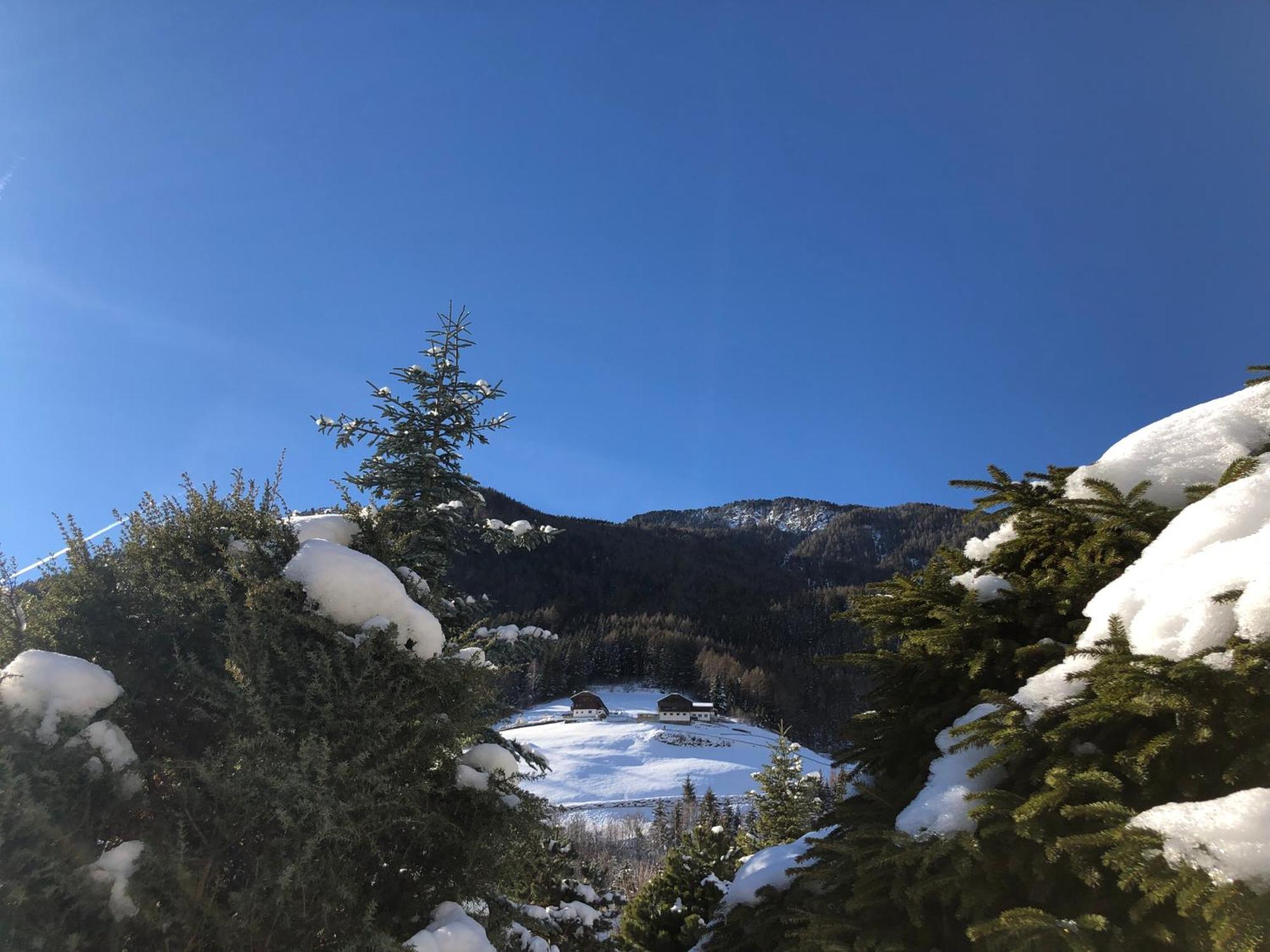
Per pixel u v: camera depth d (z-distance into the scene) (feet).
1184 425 10.04
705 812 114.21
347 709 12.30
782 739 62.49
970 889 6.89
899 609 10.95
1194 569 6.88
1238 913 4.83
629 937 28.84
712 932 11.51
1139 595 7.32
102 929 9.70
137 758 11.18
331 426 27.12
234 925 10.34
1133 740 6.60
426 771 13.84
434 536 26.00
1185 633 6.45
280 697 12.12
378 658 13.15
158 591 13.05
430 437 27.55
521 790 14.32
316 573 13.33
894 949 7.30
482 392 28.96
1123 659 6.61
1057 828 6.72
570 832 116.26
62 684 10.71
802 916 8.61
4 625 12.42
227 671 12.53
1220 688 6.10
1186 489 8.85
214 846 10.94
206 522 14.53
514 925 16.38
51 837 9.55
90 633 12.56
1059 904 6.68
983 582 10.26
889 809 9.51
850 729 10.91
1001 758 7.18
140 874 10.15
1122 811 6.09
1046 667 8.64
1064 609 9.12
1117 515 9.18
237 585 13.58
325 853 11.17
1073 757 6.86
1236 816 5.35
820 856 9.13
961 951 7.48
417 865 13.28
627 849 126.52
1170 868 5.45
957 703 9.35
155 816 11.14
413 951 10.73
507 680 15.66
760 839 57.62
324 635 12.97
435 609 16.79
